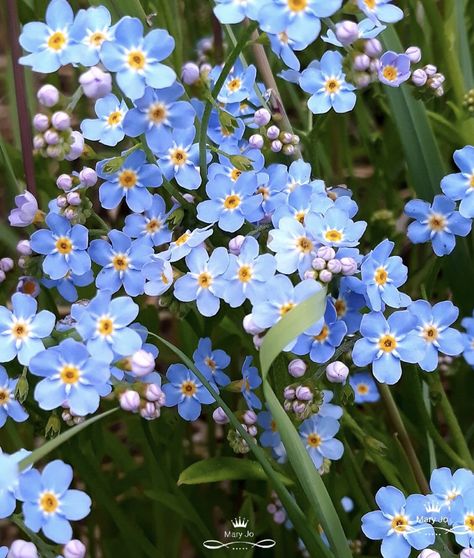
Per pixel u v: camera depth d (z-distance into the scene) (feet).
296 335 0.55
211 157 0.66
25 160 0.70
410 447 0.69
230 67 0.61
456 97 0.78
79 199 0.64
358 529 0.70
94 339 0.59
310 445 0.64
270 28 0.57
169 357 0.80
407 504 0.61
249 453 0.71
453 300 0.79
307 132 0.72
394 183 0.88
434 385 0.69
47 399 0.58
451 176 0.65
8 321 0.60
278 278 0.60
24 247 0.66
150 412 0.58
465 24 0.85
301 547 0.73
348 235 0.61
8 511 0.56
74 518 0.56
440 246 0.68
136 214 0.65
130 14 0.66
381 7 0.61
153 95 0.60
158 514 0.73
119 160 0.62
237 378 0.75
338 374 0.60
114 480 0.75
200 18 0.90
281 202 0.64
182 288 0.61
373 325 0.60
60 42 0.60
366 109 0.93
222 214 0.63
